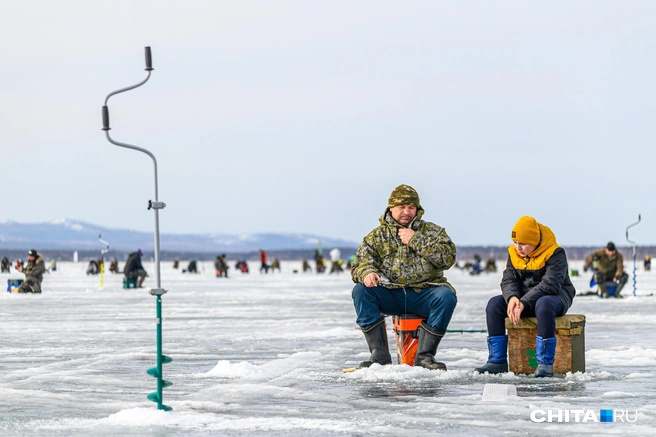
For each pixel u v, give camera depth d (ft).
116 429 28.48
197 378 41.09
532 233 41.98
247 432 28.02
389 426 28.86
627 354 49.60
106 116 30.07
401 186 44.65
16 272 388.16
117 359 49.03
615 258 124.47
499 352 42.22
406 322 43.68
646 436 27.25
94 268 341.82
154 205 29.89
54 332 68.49
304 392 35.94
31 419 30.35
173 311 96.73
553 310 40.83
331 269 372.99
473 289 166.71
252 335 64.39
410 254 43.86
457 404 32.86
